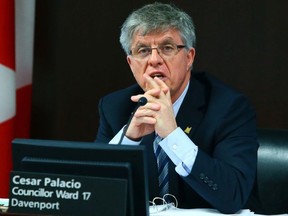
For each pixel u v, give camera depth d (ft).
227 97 19.85
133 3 31.45
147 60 18.49
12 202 13.66
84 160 13.78
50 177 13.55
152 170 19.19
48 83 32.19
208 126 19.40
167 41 18.40
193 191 18.98
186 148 17.38
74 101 32.19
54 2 31.81
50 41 31.96
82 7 31.78
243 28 30.66
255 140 19.52
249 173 18.17
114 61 31.81
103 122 21.17
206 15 30.94
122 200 13.26
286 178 21.13
